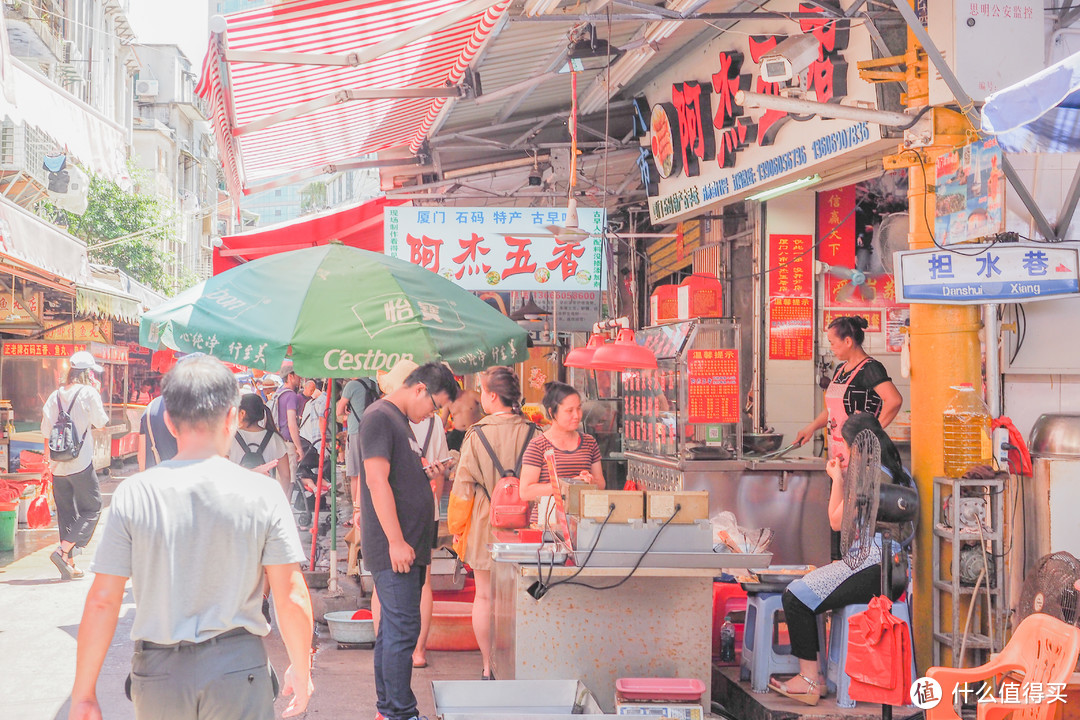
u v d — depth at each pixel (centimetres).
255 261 587
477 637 531
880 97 524
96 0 3547
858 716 443
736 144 733
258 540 264
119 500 258
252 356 520
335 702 495
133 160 3272
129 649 604
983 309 489
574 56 649
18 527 1109
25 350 1330
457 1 507
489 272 733
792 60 595
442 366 455
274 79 577
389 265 584
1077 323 494
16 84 553
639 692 409
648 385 684
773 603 476
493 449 529
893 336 823
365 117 784
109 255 2961
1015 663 330
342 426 1243
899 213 799
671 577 446
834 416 556
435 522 447
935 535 484
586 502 427
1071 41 484
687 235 1009
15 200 1580
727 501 609
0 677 541
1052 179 471
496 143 988
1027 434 496
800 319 821
